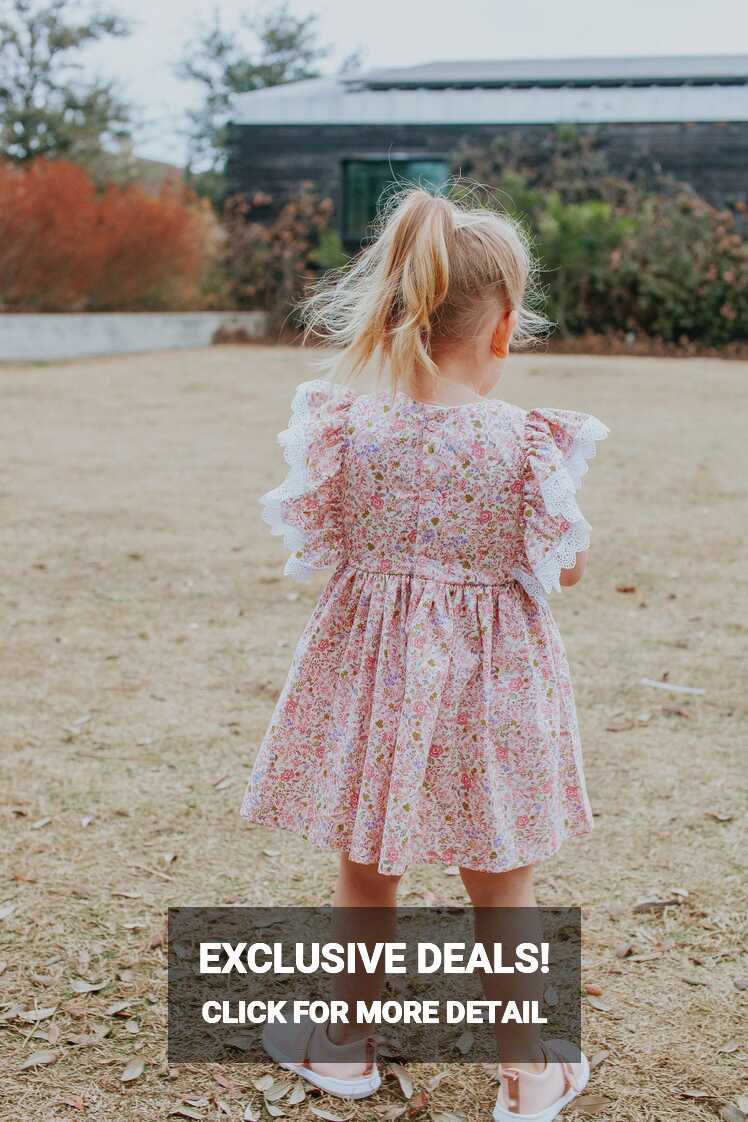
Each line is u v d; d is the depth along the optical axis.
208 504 6.41
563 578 1.94
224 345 16.11
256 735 3.38
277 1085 1.97
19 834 2.78
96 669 3.91
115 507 6.29
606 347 15.35
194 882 2.59
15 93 24.94
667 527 5.95
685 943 2.37
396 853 1.77
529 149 16.64
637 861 2.68
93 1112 1.89
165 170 28.38
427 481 1.82
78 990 2.19
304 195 17.31
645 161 16.52
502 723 1.82
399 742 1.79
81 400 10.25
